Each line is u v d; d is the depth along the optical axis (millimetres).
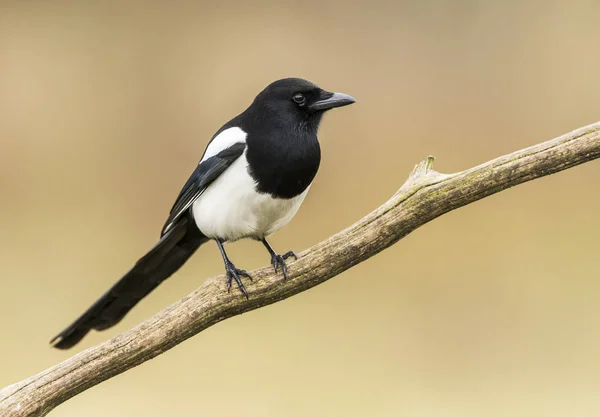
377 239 7586
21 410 7543
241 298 7594
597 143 7547
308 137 7676
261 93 7684
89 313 7719
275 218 7688
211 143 7691
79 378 7559
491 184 7562
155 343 7578
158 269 7746
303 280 7598
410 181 7582
